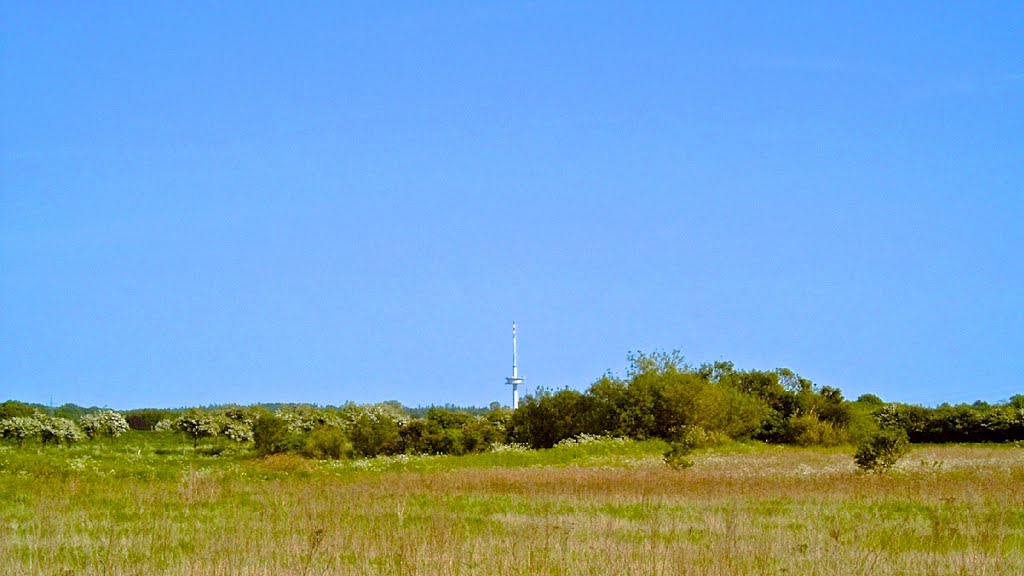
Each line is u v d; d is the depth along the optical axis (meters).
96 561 17.31
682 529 22.41
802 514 25.62
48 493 28.73
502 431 82.38
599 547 18.52
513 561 16.91
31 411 81.12
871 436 40.91
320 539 18.23
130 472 37.50
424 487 35.44
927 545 19.56
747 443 75.44
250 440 77.19
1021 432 81.56
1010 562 17.80
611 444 64.00
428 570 16.28
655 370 78.81
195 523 23.08
